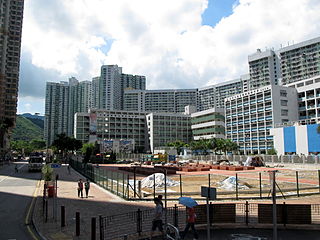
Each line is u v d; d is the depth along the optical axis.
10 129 130.25
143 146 162.25
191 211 11.36
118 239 11.46
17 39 138.50
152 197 22.19
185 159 93.69
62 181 35.44
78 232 12.24
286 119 107.19
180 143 132.88
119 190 25.98
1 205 19.78
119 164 82.69
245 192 23.20
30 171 51.53
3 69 129.00
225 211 13.74
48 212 17.20
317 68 150.25
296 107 109.75
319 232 12.44
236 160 73.06
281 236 11.84
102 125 154.25
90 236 12.08
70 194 24.66
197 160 86.25
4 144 111.38
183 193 23.17
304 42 155.88
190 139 160.62
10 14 137.62
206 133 144.75
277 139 82.81
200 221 13.52
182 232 12.22
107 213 16.77
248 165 62.22
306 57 154.75
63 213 13.85
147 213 16.20
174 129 158.00
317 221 14.04
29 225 14.34
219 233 12.33
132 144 100.31
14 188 28.94
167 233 11.41
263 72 175.75
